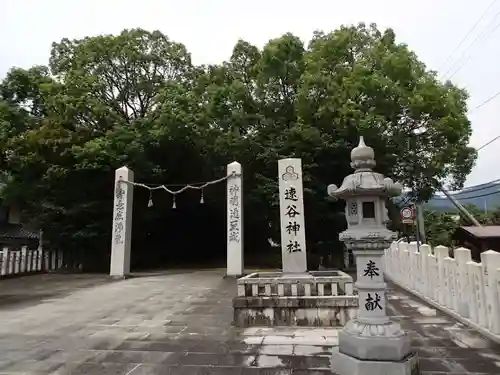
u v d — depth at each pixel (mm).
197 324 7953
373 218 5328
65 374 5109
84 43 22547
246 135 21000
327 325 7488
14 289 13430
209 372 5148
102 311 9453
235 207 16391
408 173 19016
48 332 7375
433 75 20312
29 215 21688
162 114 19281
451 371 5062
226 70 23828
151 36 23172
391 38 20531
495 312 6383
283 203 11844
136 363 5543
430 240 25844
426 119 18453
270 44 21062
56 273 19297
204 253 27609
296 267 11359
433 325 7641
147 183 20297
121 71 22562
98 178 19469
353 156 5598
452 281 8484
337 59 19781
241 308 7773
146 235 23875
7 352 6094
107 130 20344
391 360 4676
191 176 22703
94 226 19688
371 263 5230
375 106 17172
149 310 9531
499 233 18453
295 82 20672
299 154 18484
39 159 18703
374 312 5074
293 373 5055
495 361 5449
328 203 18594
